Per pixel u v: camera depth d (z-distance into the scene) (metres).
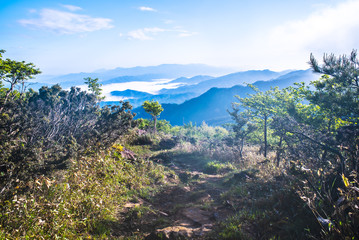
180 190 10.96
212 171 16.30
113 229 6.38
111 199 8.03
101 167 10.43
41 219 5.30
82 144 12.97
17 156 7.22
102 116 15.99
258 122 21.16
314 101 9.90
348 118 8.83
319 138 8.09
